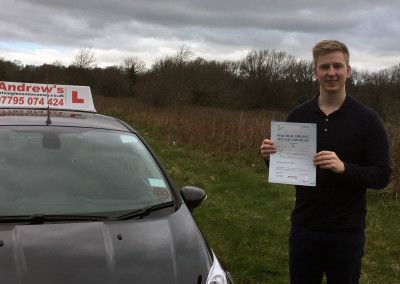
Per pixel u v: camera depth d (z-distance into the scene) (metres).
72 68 49.59
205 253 2.88
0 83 4.61
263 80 53.19
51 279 2.43
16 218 2.92
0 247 2.61
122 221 3.01
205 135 14.66
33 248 2.62
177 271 2.63
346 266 3.26
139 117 23.30
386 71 44.09
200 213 7.31
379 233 6.99
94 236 2.79
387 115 12.31
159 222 3.04
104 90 49.03
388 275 5.59
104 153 3.61
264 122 14.90
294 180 3.19
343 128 3.13
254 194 8.86
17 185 3.17
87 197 3.18
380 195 9.05
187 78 44.94
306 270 3.38
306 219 3.30
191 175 10.17
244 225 6.88
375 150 3.08
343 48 3.14
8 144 3.47
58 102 4.70
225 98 48.84
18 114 3.96
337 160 3.00
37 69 46.78
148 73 44.62
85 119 4.07
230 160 12.63
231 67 55.69
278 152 3.21
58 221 2.94
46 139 3.59
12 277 2.42
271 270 5.38
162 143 15.20
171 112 26.14
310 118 3.25
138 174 3.51
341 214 3.21
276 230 6.71
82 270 2.52
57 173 3.31
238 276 5.16
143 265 2.62
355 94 42.75
